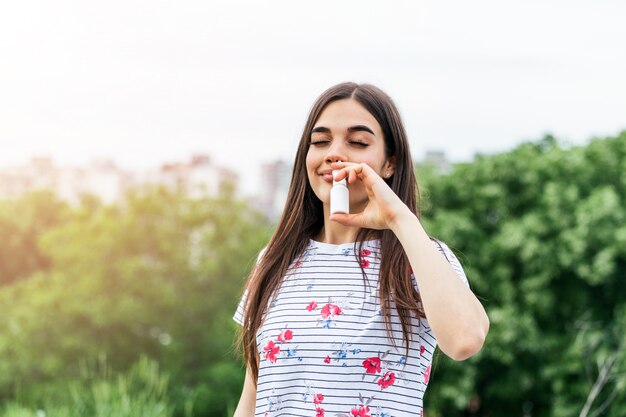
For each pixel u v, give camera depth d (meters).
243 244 14.70
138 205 14.45
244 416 2.37
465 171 13.18
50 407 6.22
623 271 11.88
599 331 10.91
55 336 13.34
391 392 2.01
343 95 2.19
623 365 8.06
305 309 2.12
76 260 14.13
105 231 14.25
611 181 12.95
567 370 11.12
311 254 2.22
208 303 13.95
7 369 13.17
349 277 2.13
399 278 2.07
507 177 12.88
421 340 2.07
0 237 18.12
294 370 2.07
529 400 12.27
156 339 13.61
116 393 5.69
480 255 12.11
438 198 13.09
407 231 1.99
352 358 2.03
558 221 12.04
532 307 12.00
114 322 13.27
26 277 18.16
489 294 12.12
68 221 17.30
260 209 17.02
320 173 2.18
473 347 1.91
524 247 11.90
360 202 2.19
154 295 13.67
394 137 2.20
